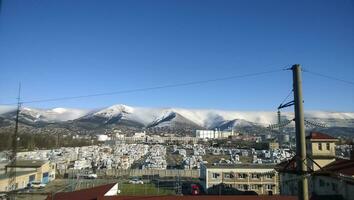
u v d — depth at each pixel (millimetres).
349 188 32844
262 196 34781
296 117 10695
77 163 109062
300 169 10648
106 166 113500
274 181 65562
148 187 71500
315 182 38844
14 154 47812
